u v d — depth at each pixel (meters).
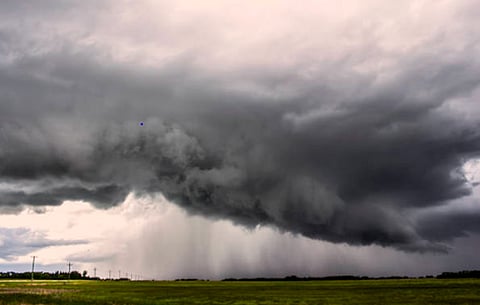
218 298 89.62
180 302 78.19
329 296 94.94
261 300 83.81
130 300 80.81
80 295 93.62
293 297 92.38
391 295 95.00
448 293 97.25
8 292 97.94
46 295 90.75
